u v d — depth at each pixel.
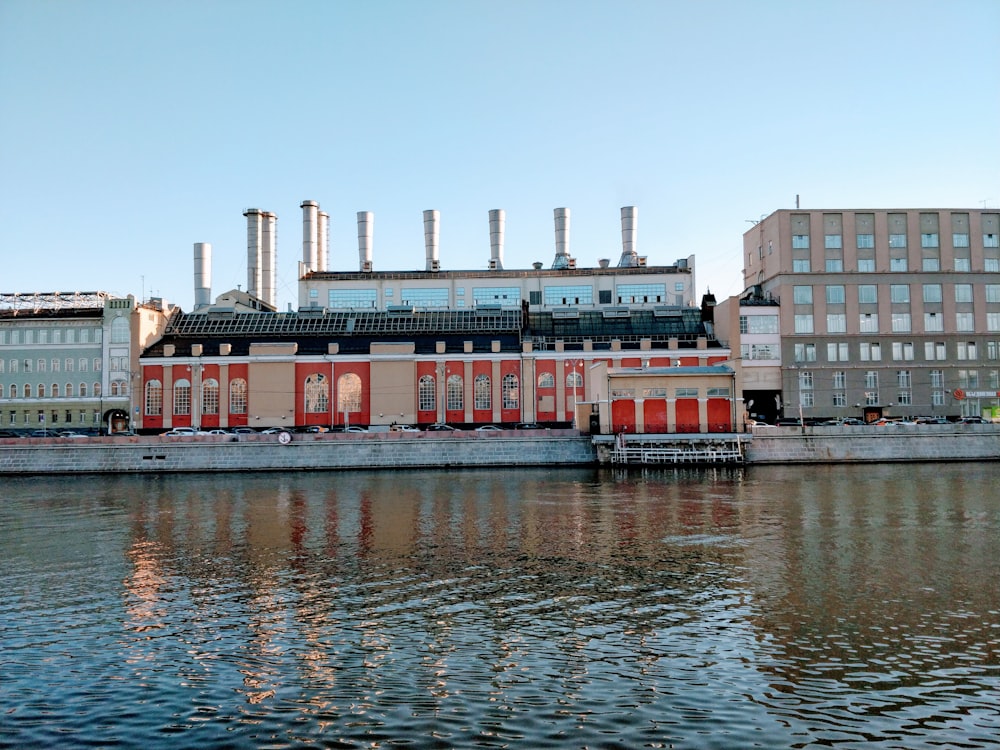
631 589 27.83
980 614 24.28
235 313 103.12
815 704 17.70
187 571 31.64
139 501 54.16
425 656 20.97
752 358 97.69
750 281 110.56
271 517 45.56
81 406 95.25
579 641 22.06
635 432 75.69
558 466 76.62
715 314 99.44
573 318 101.50
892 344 98.25
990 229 100.25
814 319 98.19
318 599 26.91
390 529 40.81
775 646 21.45
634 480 64.69
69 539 39.22
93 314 97.06
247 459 75.81
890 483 60.47
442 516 45.03
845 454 77.75
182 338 96.75
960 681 18.94
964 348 98.75
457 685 18.94
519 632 22.91
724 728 16.58
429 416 92.25
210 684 19.19
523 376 92.44
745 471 71.50
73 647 22.02
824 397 97.69
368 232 123.00
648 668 19.89
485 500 52.09
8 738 16.44
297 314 103.81
